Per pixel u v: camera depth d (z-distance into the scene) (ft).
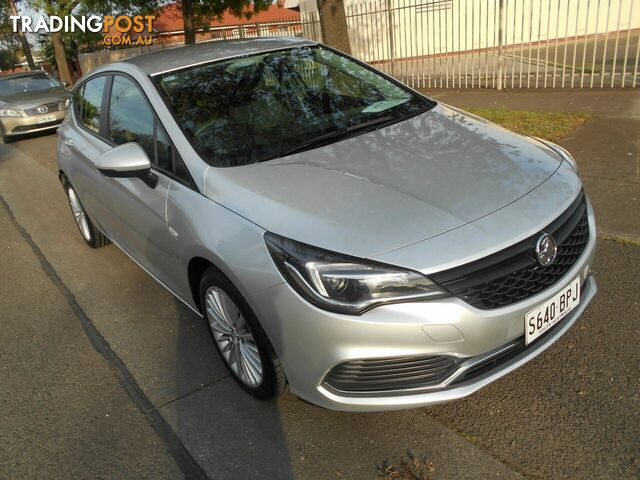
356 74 12.86
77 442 9.34
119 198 12.11
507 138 10.22
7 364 11.78
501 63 32.50
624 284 11.59
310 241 7.56
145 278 15.02
